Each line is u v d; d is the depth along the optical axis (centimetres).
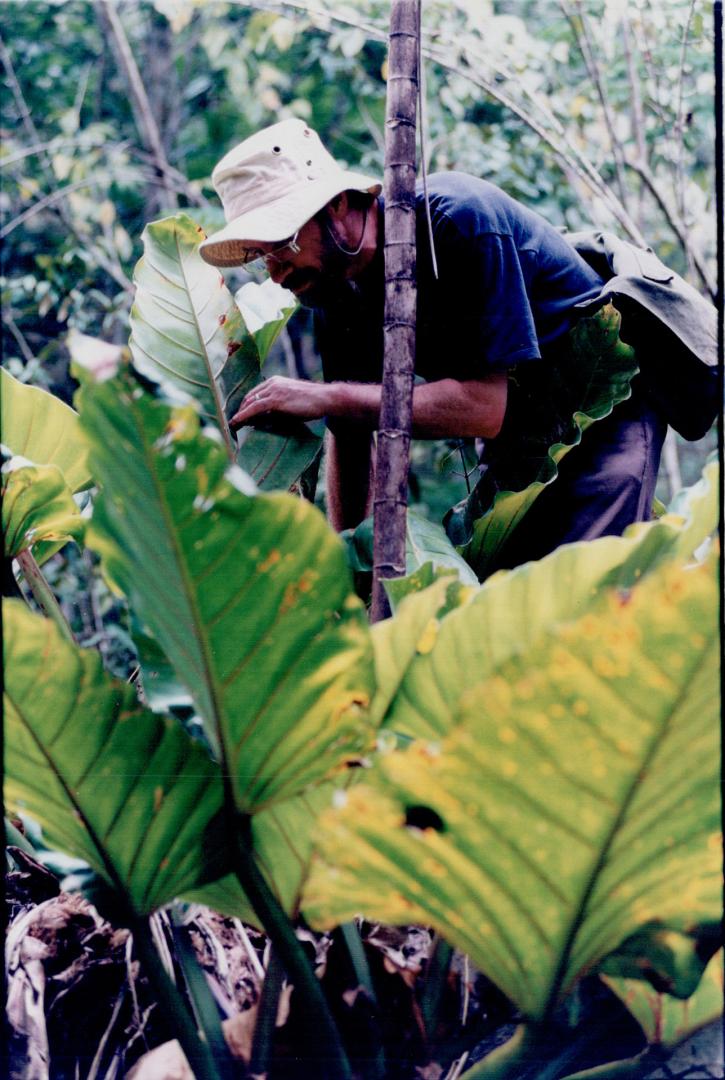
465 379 226
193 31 804
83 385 129
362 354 243
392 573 178
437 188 229
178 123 795
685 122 446
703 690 119
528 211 242
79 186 618
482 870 132
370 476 246
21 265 718
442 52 456
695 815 127
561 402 233
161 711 156
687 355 240
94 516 142
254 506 133
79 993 172
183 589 138
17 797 149
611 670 120
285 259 228
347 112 732
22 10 785
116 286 696
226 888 157
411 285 183
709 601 117
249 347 233
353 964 160
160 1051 158
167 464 131
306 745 146
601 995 156
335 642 140
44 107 776
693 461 657
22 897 193
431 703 147
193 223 237
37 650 138
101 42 806
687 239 386
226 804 149
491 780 126
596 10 511
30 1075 157
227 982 173
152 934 159
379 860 133
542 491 238
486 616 143
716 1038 149
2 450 188
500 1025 160
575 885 133
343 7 549
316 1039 149
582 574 141
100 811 148
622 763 124
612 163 527
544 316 235
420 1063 158
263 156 226
